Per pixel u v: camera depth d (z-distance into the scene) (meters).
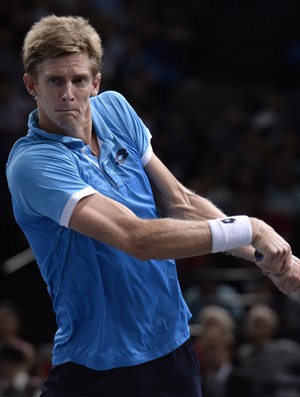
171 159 32.50
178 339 8.72
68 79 8.14
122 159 8.81
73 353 8.57
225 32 41.03
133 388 8.50
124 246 8.02
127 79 33.09
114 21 35.00
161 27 37.25
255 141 33.31
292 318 24.34
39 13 32.50
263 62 40.66
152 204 8.86
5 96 30.17
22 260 26.83
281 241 8.38
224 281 26.27
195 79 39.69
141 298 8.52
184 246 8.08
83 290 8.47
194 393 8.80
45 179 8.19
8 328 20.80
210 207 9.45
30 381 19.17
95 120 8.86
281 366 19.97
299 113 35.78
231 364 20.39
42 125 8.56
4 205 29.00
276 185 31.16
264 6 41.81
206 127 36.53
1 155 29.12
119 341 8.45
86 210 8.07
